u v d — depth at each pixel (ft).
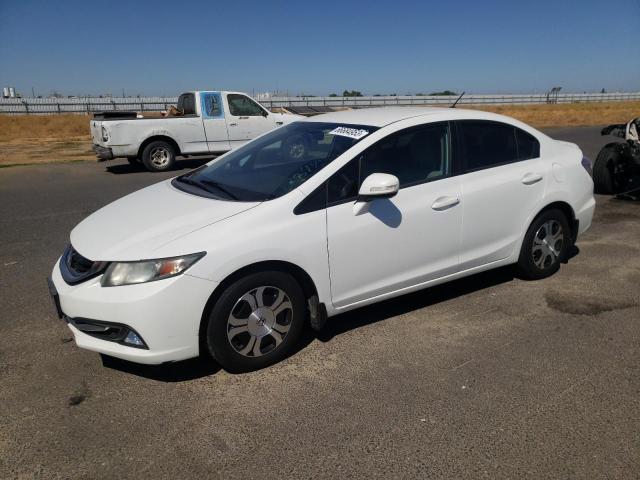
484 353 11.80
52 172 41.29
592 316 13.61
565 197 15.38
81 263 10.64
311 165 12.03
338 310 12.01
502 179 14.07
